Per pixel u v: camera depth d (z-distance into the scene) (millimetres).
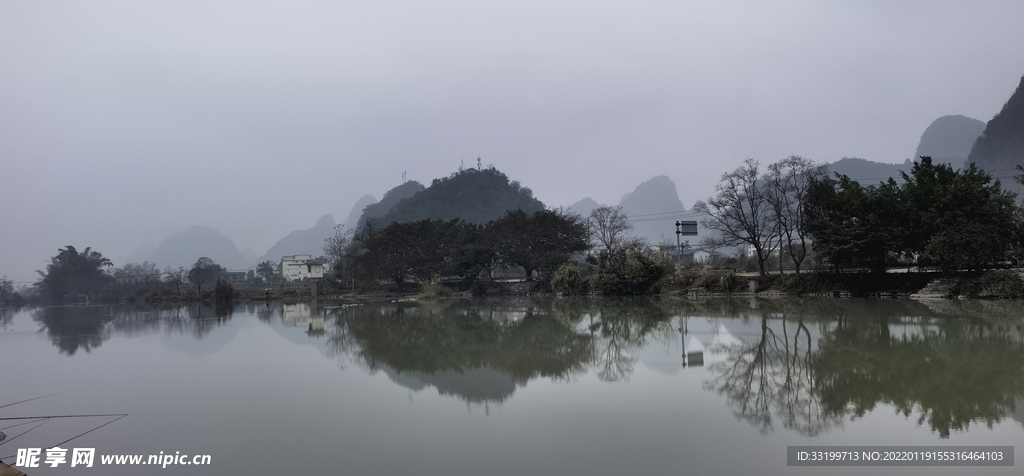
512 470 7863
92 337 29062
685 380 13500
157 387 14680
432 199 166000
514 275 78562
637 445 8820
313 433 10000
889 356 15453
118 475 8305
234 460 8727
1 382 16266
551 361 16812
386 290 72500
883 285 37688
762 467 7758
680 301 41531
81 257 106312
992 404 10508
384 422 10562
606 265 52406
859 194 37406
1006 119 141875
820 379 13086
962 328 20109
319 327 30234
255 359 19062
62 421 11484
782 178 44031
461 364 16812
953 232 32312
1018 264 33219
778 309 31078
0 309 81188
